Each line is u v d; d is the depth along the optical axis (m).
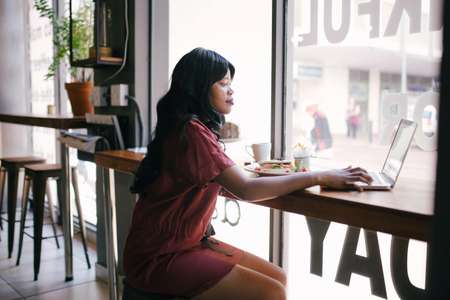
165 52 2.70
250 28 2.18
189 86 1.37
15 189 3.38
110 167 2.04
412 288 1.43
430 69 1.53
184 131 1.30
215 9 2.36
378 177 1.41
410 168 1.54
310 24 1.94
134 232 1.44
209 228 1.54
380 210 1.04
